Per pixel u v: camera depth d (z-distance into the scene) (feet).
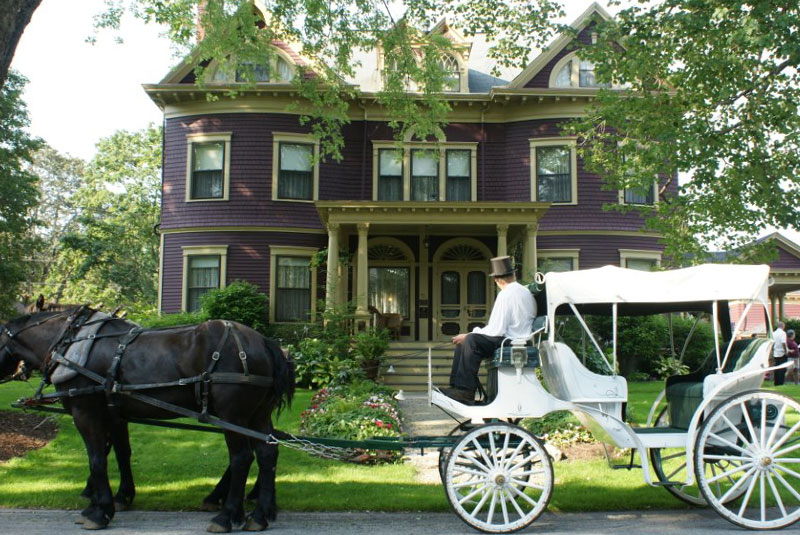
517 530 18.11
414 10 47.37
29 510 20.35
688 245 45.11
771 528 18.28
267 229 65.62
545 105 66.13
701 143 38.70
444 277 67.51
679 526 18.78
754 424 19.74
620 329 55.26
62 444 29.01
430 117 47.98
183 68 66.44
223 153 66.18
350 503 20.80
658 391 46.65
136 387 19.08
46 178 148.77
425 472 26.12
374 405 32.83
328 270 57.21
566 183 65.82
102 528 18.31
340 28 45.85
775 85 40.73
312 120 67.15
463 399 19.77
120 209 129.59
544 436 29.84
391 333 62.75
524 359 19.10
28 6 24.63
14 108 73.41
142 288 115.65
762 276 19.61
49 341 21.01
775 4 35.09
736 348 21.45
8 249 74.59
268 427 20.59
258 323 61.52
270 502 19.07
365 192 67.31
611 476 24.43
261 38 45.83
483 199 67.00
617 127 45.80
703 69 39.24
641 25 41.65
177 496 21.70
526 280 53.47
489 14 48.21
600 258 65.10
